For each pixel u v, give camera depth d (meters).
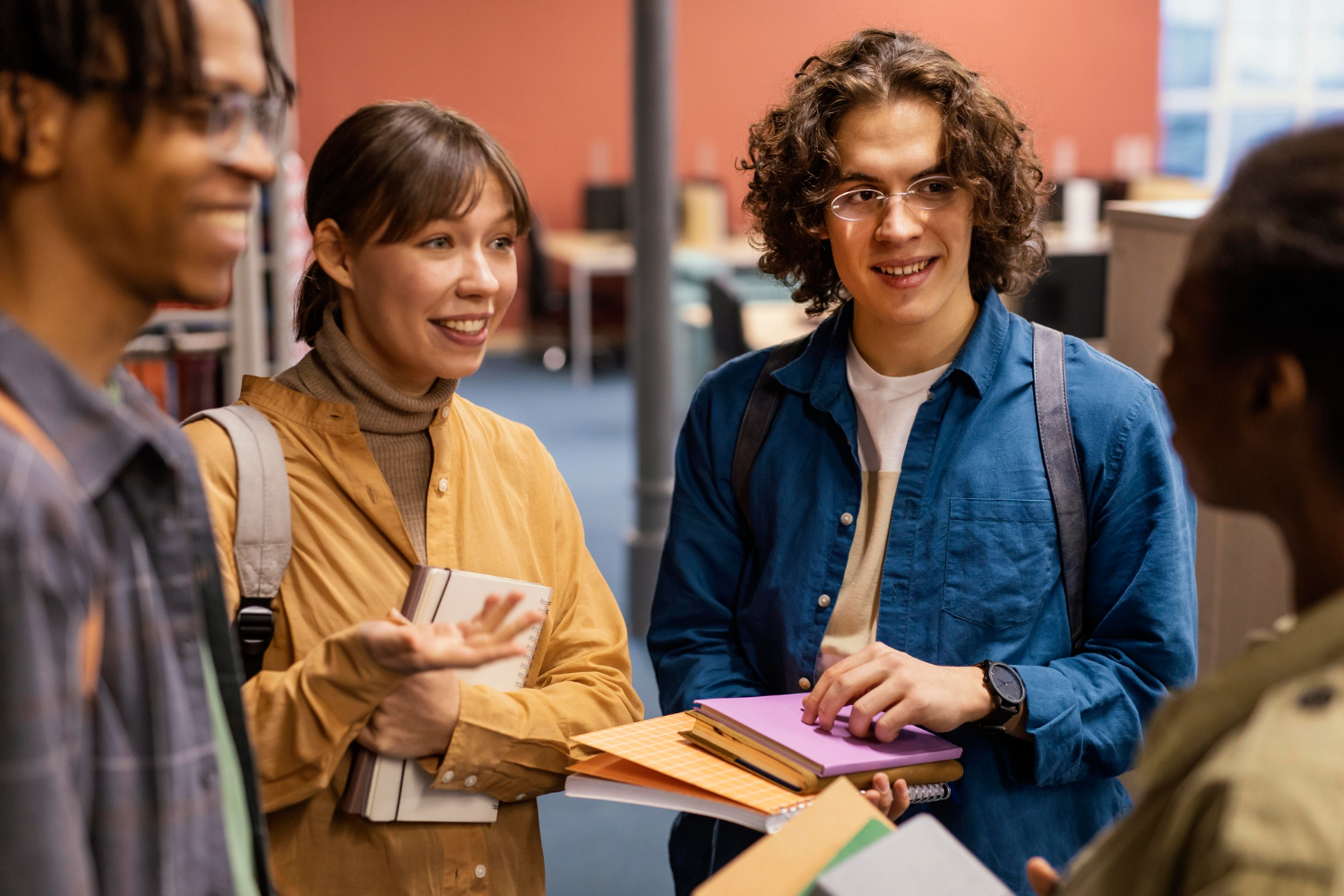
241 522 1.27
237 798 0.97
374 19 10.31
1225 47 11.80
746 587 1.65
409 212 1.28
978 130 1.44
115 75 0.78
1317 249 0.69
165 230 0.82
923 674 1.35
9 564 0.67
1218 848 0.64
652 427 4.38
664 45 4.25
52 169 0.79
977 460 1.50
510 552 1.45
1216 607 2.19
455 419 1.46
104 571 0.82
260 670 1.30
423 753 1.29
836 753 1.29
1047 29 11.39
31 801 0.68
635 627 4.47
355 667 1.18
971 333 1.54
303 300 1.43
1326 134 0.73
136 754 0.83
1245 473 0.75
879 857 0.95
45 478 0.70
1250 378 0.73
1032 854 1.46
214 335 3.04
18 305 0.81
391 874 1.30
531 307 9.66
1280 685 0.70
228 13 0.84
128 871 0.82
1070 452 1.49
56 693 0.69
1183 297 0.77
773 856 1.05
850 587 1.53
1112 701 1.43
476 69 10.60
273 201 3.12
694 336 7.81
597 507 6.39
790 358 1.65
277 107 0.88
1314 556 0.73
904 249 1.44
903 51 1.49
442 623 1.17
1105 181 10.33
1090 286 3.56
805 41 11.08
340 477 1.33
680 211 10.08
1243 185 0.74
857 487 1.55
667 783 1.30
